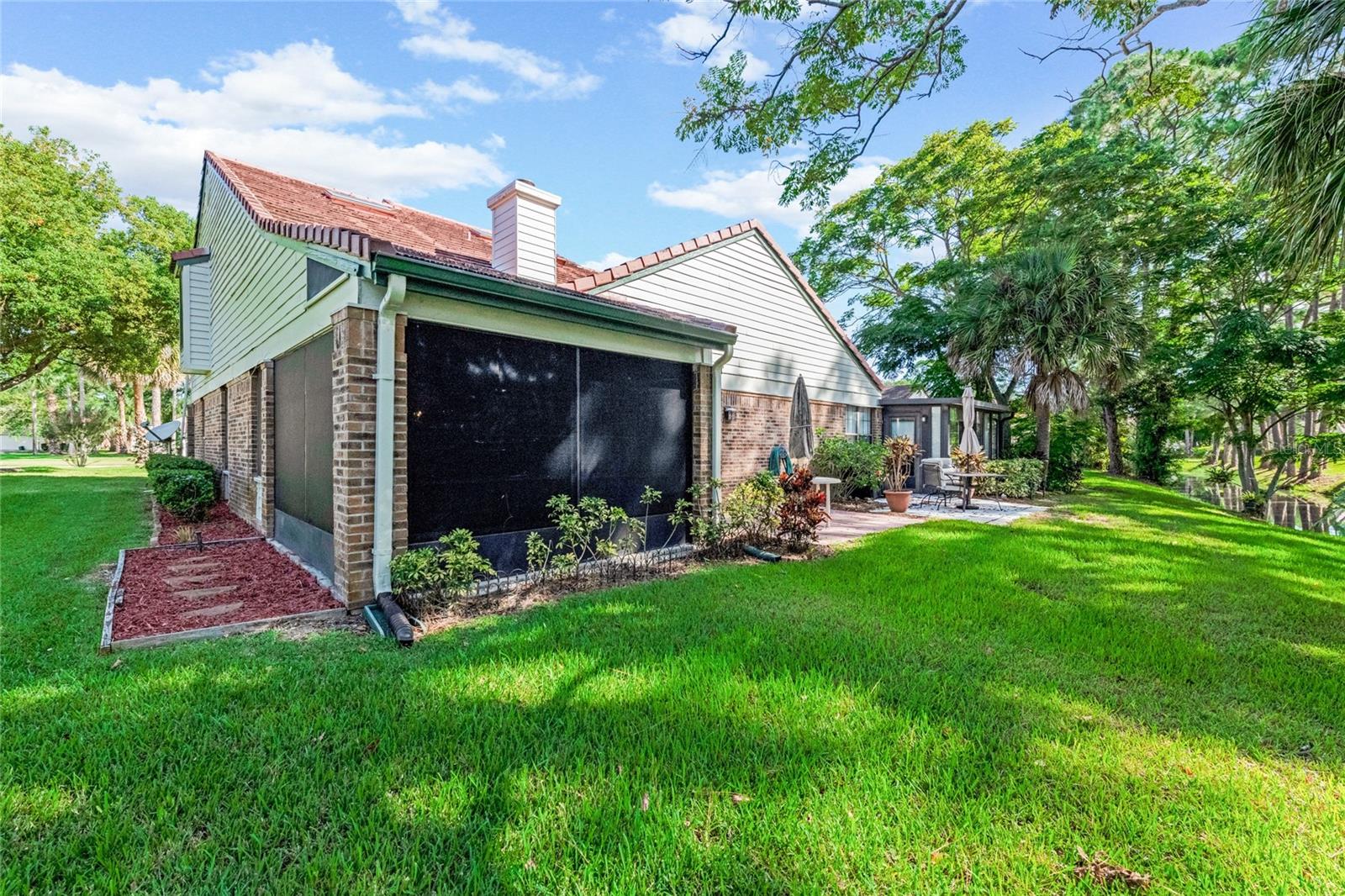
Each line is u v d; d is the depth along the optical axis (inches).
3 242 685.3
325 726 107.0
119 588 199.8
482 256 371.2
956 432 626.5
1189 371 717.9
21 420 1803.6
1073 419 754.2
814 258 945.5
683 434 296.2
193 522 344.8
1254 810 87.2
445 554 180.5
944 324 735.7
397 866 73.8
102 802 84.7
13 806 83.3
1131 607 195.6
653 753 99.4
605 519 235.8
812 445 460.1
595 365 253.6
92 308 765.3
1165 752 103.2
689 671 134.6
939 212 831.7
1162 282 719.1
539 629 162.4
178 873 71.9
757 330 432.1
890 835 79.9
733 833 80.1
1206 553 290.5
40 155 791.7
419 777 91.7
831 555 276.7
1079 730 110.7
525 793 88.2
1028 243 708.0
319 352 217.2
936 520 395.9
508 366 221.3
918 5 228.5
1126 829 81.6
